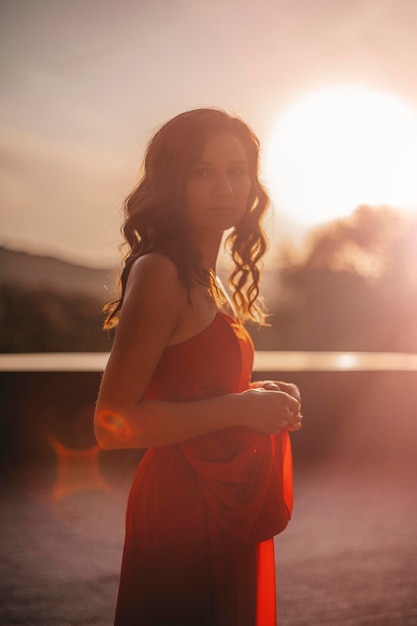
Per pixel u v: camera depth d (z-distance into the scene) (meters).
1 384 6.02
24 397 6.07
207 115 1.26
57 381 6.13
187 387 1.17
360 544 3.93
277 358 8.50
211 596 1.18
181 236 1.21
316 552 3.77
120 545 3.86
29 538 3.98
